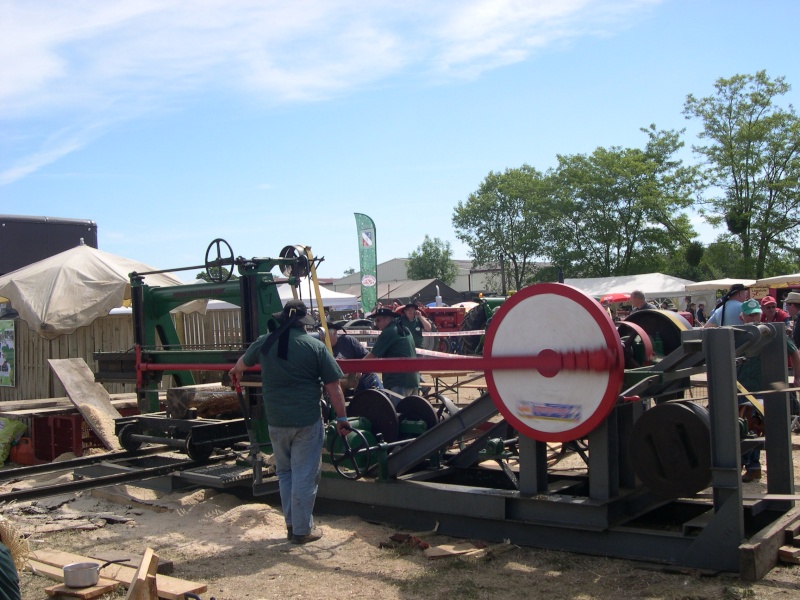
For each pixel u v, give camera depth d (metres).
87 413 8.91
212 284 7.38
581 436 4.60
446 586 4.33
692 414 4.42
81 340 11.28
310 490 5.29
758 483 6.75
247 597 4.27
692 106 43.25
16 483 7.67
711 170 43.16
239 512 5.96
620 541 4.64
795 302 11.27
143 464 7.62
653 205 44.22
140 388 7.90
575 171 46.97
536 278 51.72
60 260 11.06
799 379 7.16
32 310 10.27
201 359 7.28
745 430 5.81
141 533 5.70
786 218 41.91
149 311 8.00
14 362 11.81
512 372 4.88
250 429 6.18
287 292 15.89
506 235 53.47
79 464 7.45
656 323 5.42
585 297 4.53
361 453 5.73
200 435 6.88
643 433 4.59
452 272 76.88
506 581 4.38
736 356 4.45
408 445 5.70
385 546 5.12
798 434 8.47
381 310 8.18
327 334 6.57
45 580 4.57
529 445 4.96
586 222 47.16
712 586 4.07
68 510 6.49
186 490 6.85
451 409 6.84
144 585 3.41
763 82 41.84
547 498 4.82
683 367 4.84
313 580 4.53
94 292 10.62
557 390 4.68
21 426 9.80
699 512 5.18
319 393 5.41
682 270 47.66
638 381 4.50
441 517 5.42
